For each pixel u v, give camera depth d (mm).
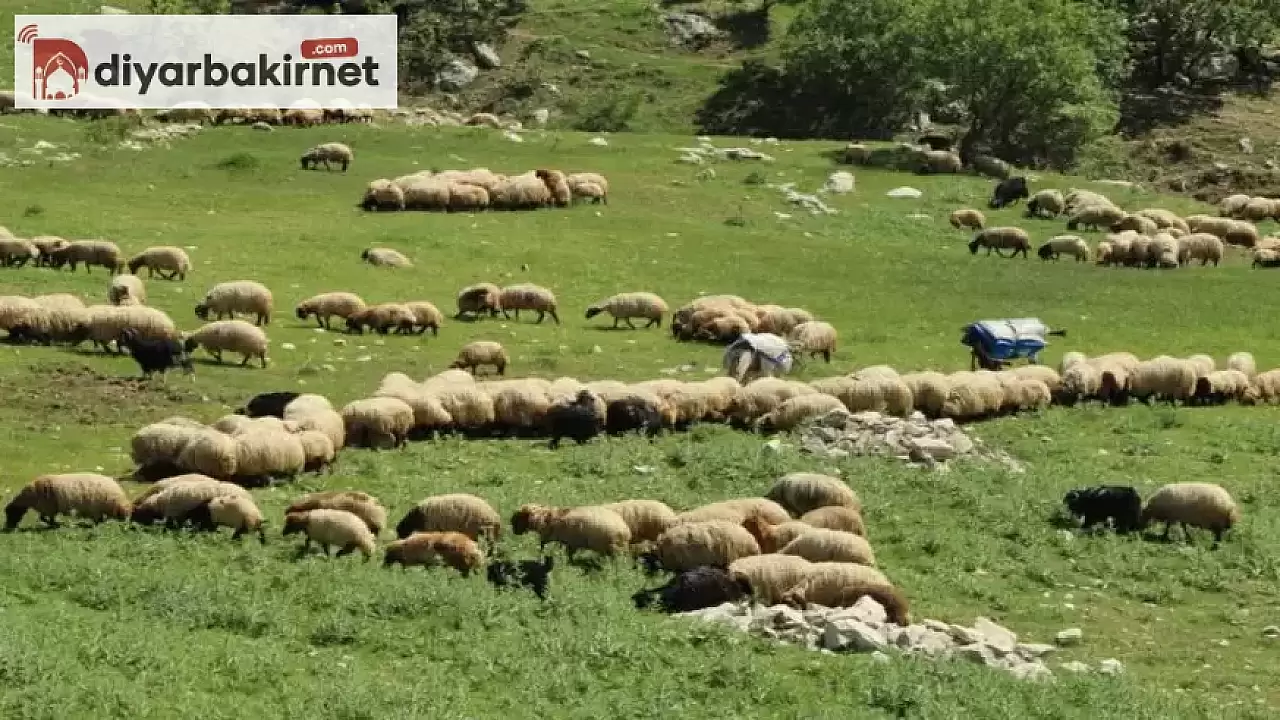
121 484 28453
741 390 35188
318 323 43594
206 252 50812
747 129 95875
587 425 32844
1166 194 80188
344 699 17984
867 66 91500
